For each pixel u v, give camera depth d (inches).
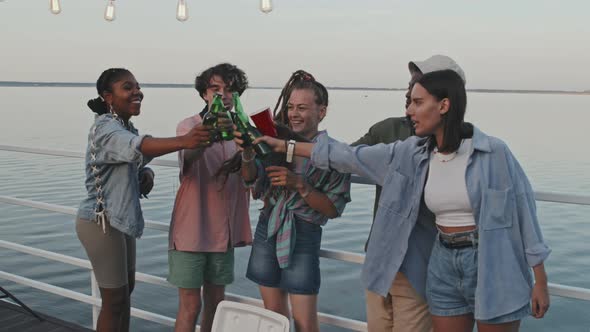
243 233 110.3
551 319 386.3
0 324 138.3
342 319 106.9
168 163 120.0
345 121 2100.1
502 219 76.0
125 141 95.4
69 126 1819.6
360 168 87.4
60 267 450.9
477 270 77.4
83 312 352.5
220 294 112.0
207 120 91.3
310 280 97.5
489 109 3951.8
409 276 86.2
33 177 909.8
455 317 81.6
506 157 76.7
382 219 85.9
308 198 93.3
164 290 387.2
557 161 1171.9
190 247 104.5
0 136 1467.8
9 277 147.3
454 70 84.7
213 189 106.0
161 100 4822.8
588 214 748.6
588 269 524.4
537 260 75.7
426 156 81.6
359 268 458.3
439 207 80.0
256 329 91.6
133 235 103.2
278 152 94.6
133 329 320.8
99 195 102.0
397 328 91.0
